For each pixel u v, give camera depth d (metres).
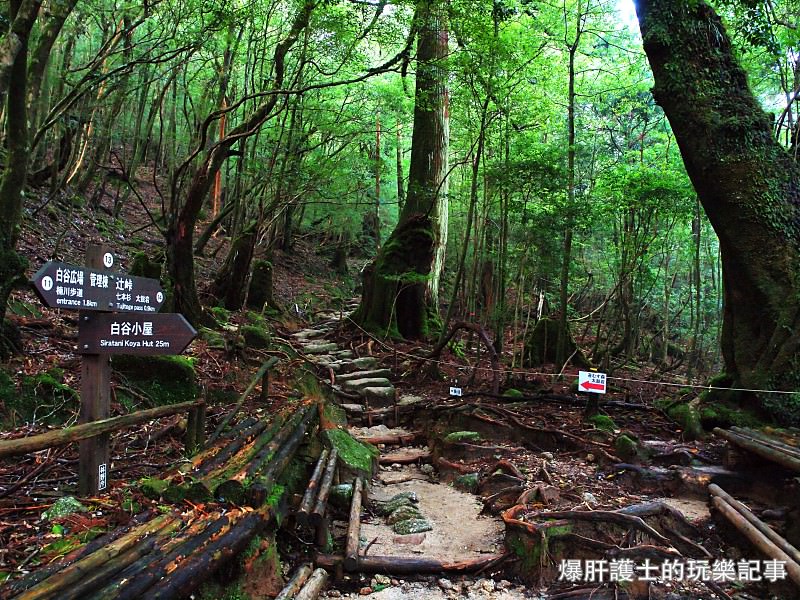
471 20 7.03
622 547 3.45
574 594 3.27
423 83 9.77
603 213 7.49
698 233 8.57
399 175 14.92
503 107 7.79
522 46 8.19
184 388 5.22
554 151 7.29
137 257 7.05
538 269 8.33
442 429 6.30
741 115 5.45
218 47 9.12
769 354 5.09
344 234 19.59
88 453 3.00
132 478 3.52
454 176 14.46
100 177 12.89
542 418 6.08
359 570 3.58
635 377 9.02
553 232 7.51
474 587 3.45
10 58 3.81
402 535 4.13
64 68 8.71
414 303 10.52
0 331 4.27
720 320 10.69
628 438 4.96
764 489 4.14
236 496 2.97
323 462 4.73
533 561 3.45
